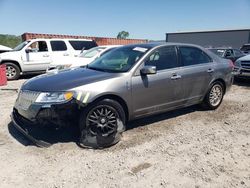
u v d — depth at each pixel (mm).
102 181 3262
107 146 4156
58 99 3842
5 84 10016
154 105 4781
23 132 4137
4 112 5941
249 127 5137
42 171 3459
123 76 4320
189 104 5508
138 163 3688
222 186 3191
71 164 3629
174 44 5223
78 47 12758
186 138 4555
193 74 5324
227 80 6191
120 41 24266
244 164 3713
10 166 3566
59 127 3934
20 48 12039
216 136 4664
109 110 4160
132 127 5000
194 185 3201
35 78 4668
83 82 4062
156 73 4715
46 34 19406
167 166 3617
